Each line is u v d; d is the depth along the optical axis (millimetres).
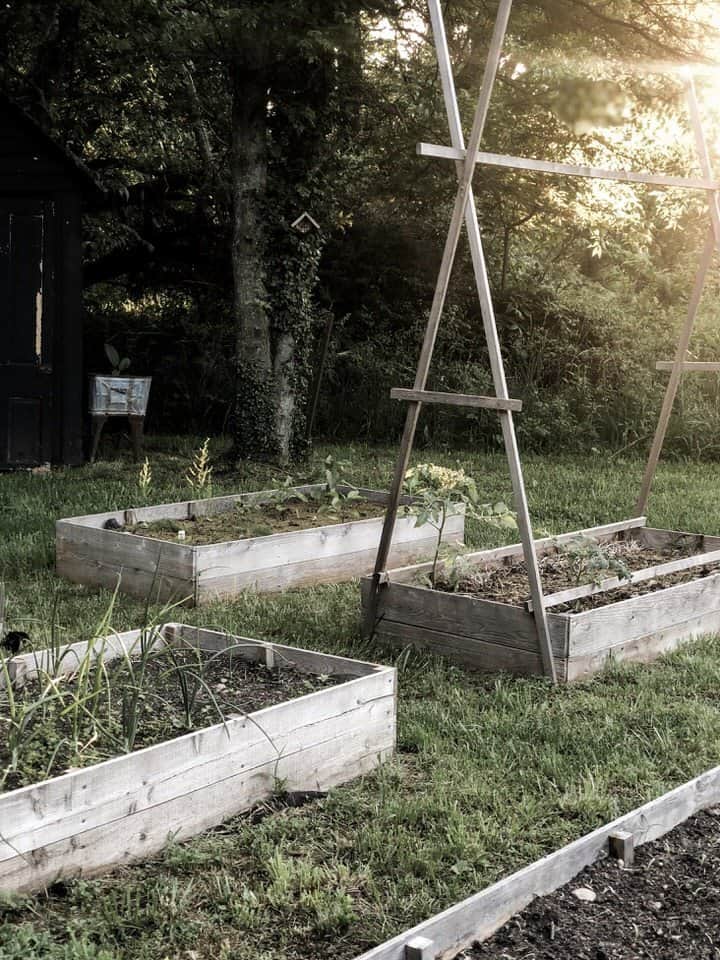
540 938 2639
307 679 3994
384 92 12664
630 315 16031
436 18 4797
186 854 3033
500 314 15914
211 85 14180
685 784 3316
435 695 4590
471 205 4816
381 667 3885
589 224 15555
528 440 13688
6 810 2752
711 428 13188
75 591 6254
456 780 3646
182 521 7059
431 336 5043
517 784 3641
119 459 11664
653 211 16391
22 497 8906
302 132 10906
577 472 11680
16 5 12750
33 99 13164
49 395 11062
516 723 4195
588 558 5352
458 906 2592
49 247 10930
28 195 10883
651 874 2955
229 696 3791
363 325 16031
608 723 4191
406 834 3229
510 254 17125
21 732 3168
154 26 10984
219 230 15023
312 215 11164
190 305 15938
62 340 11000
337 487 7781
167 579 6066
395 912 2812
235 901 2824
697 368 6602
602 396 14305
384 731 3830
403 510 6258
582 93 8250
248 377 11016
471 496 5918
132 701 3428
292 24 10234
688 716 4309
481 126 4781
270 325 11234
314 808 3418
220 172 14930
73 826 2895
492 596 5395
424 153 4676
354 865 3066
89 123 15391
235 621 5605
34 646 4570
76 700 3266
